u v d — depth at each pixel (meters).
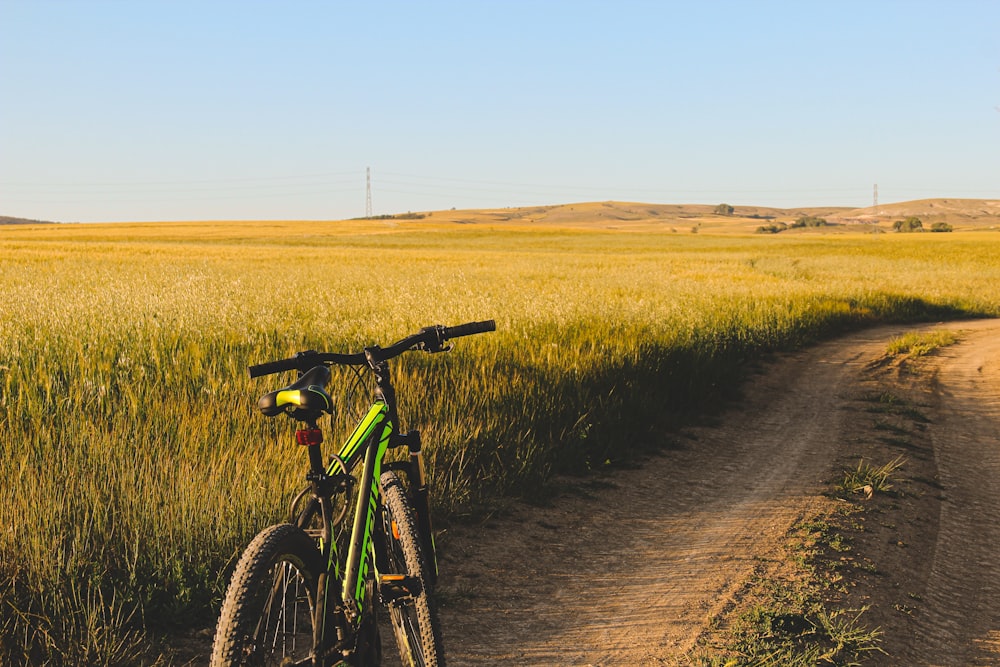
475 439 6.86
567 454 7.41
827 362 15.91
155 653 3.74
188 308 12.30
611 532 5.88
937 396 12.44
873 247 95.12
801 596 4.80
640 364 10.71
